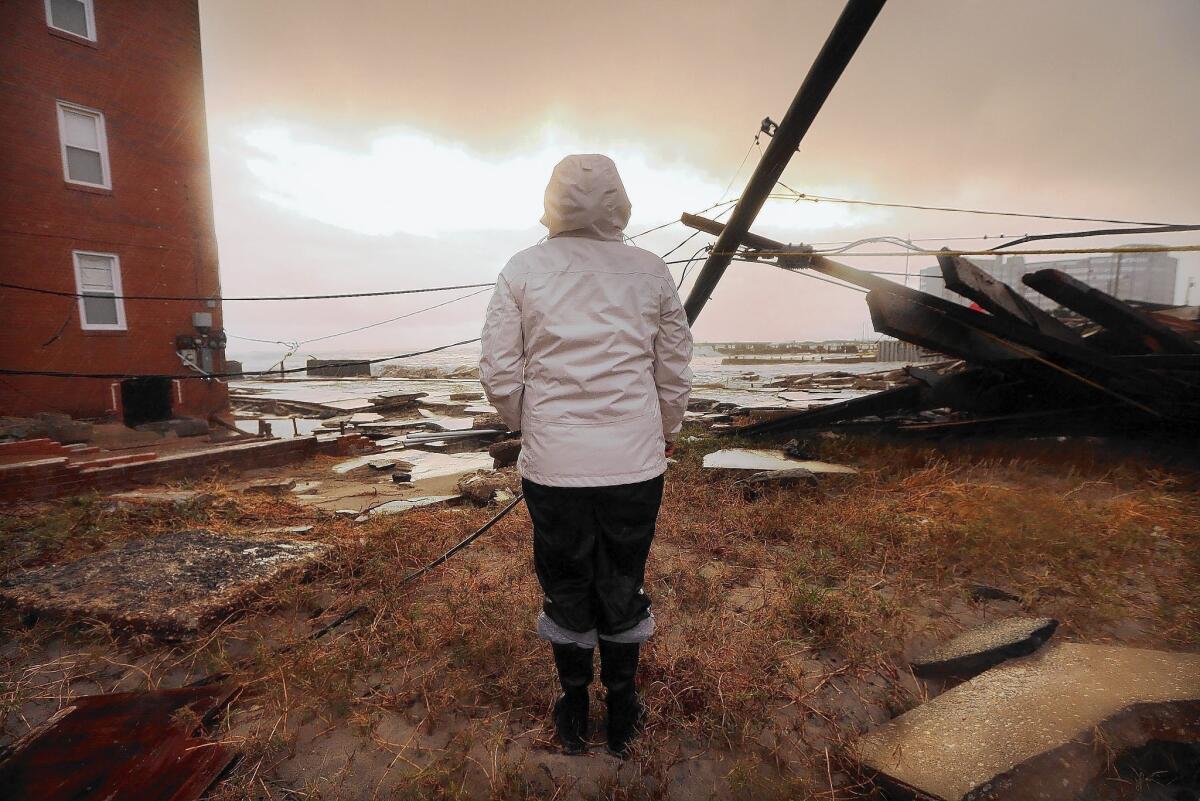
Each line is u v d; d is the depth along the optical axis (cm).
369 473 846
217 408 1301
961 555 321
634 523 166
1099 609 248
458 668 223
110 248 1125
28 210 1025
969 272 520
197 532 365
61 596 268
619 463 159
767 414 1102
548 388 162
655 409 170
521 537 382
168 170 1206
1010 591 278
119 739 182
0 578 296
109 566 302
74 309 1082
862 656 223
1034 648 215
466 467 839
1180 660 193
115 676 224
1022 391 635
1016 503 396
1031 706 175
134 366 1165
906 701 200
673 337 175
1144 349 554
